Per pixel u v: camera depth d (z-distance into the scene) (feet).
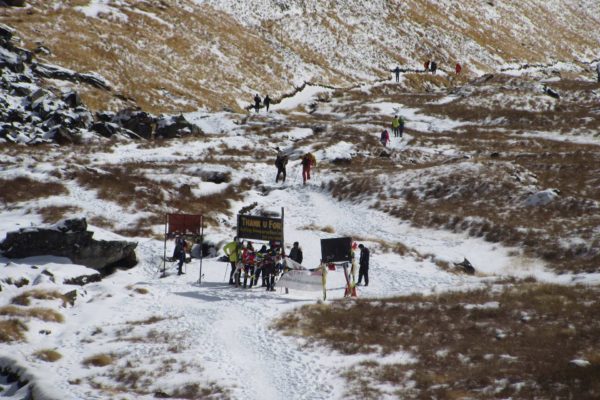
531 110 421.18
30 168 252.01
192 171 276.00
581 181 257.14
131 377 96.53
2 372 99.25
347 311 129.90
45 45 407.23
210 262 182.91
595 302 126.72
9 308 123.03
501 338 108.47
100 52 426.10
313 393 90.79
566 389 83.35
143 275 171.73
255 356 106.22
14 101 334.44
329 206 252.01
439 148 343.26
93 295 144.15
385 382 92.94
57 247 162.20
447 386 89.35
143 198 233.14
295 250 162.61
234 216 238.89
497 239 205.26
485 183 247.50
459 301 134.92
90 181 239.30
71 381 94.63
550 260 187.01
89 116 342.85
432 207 237.86
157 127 355.36
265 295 148.56
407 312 127.24
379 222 230.27
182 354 106.22
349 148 330.13
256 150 330.13
